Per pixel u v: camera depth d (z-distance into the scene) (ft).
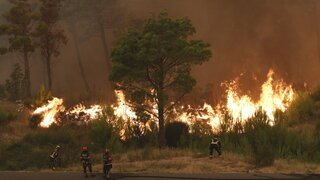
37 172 50.34
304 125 76.43
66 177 45.96
